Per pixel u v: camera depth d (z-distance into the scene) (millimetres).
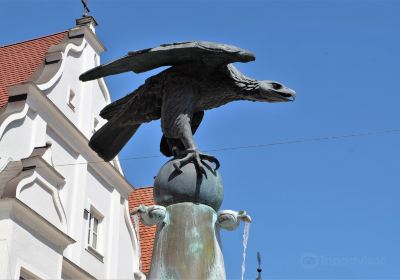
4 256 13203
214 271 5070
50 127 16297
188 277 4984
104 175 18078
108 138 6008
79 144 17188
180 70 5688
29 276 13898
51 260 14562
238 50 5441
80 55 18594
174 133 5504
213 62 5555
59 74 17234
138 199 21375
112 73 5738
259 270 9672
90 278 16328
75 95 17859
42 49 19047
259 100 5820
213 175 5371
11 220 13531
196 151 5367
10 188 13750
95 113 18594
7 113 15391
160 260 5109
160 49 5469
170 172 5332
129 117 5848
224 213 5250
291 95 5758
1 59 18938
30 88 15867
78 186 16750
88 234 16969
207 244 5129
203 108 5898
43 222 14328
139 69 5719
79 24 19641
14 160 14992
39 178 14617
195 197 5277
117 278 17812
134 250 18984
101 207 17734
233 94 5770
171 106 5543
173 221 5215
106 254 17516
